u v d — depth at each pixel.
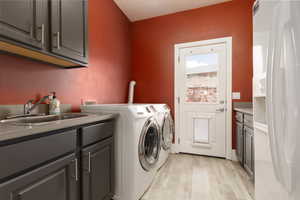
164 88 3.02
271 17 0.85
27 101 1.28
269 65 0.77
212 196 1.56
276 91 0.72
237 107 2.53
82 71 1.92
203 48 2.76
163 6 2.75
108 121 1.41
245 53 2.52
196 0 2.59
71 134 0.99
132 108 1.50
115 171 1.50
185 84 2.89
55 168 0.87
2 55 1.12
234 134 2.55
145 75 3.16
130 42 3.23
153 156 1.87
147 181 1.69
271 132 0.76
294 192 0.67
